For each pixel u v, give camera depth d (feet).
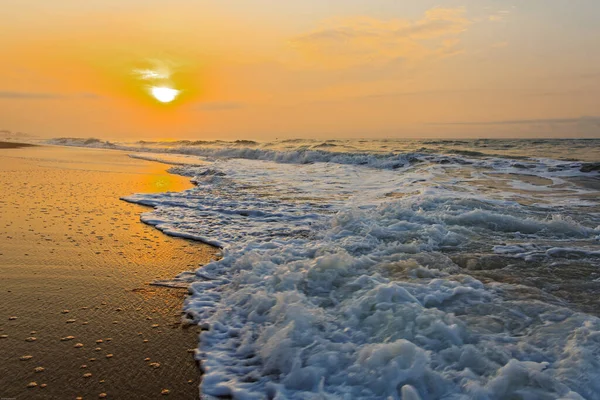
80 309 11.54
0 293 12.48
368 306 10.27
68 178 39.52
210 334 10.13
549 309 10.06
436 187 33.58
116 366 8.80
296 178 42.88
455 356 8.00
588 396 6.75
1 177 38.37
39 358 9.01
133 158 70.23
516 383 7.01
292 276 12.63
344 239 17.17
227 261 15.57
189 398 7.80
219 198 30.22
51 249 16.88
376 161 55.62
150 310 11.58
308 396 7.48
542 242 16.74
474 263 14.15
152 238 19.24
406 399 6.92
